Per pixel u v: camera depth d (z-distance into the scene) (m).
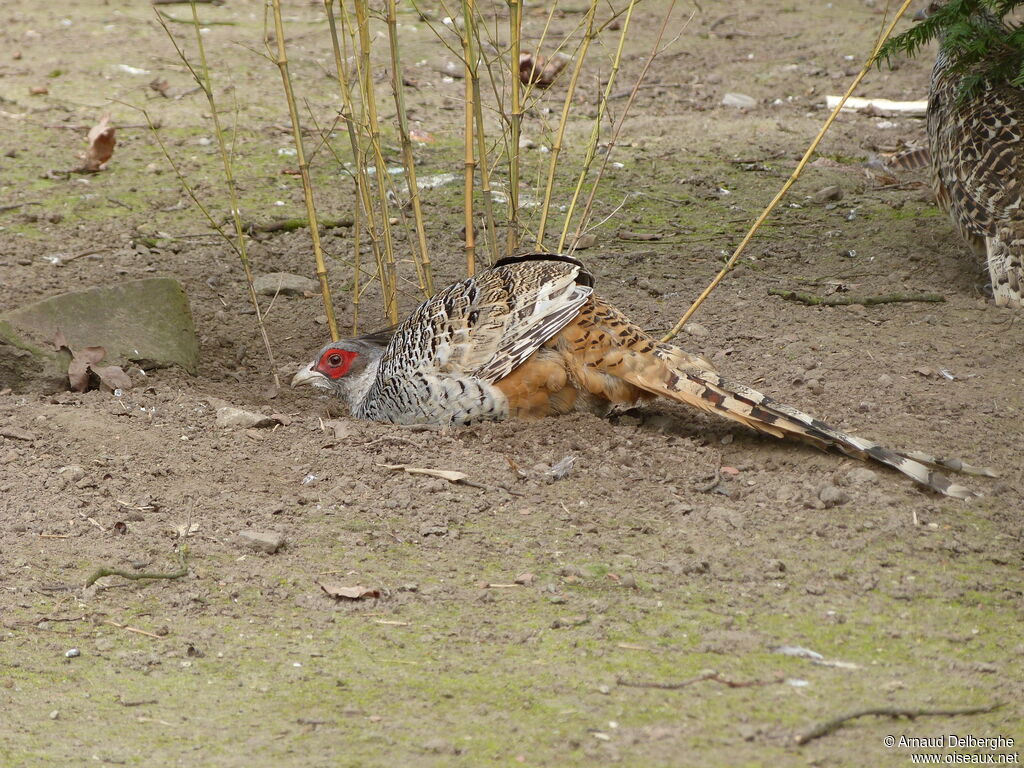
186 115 20.92
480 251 15.25
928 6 15.07
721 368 11.65
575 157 19.12
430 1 28.12
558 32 26.05
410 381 10.33
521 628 7.46
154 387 11.30
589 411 10.42
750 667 6.97
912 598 7.73
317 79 23.34
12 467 9.60
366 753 6.22
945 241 15.46
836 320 12.93
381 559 8.38
